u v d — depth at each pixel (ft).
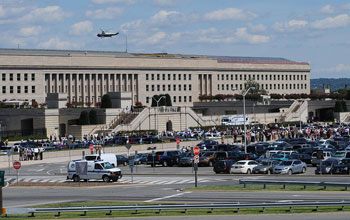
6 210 237.45
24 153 583.99
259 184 341.82
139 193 321.11
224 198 288.30
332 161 410.72
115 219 232.32
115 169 393.91
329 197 284.82
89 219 232.53
